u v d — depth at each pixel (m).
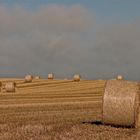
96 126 23.05
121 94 22.70
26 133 20.62
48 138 19.09
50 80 74.00
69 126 23.23
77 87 61.19
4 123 24.44
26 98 44.16
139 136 20.14
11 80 74.00
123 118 22.58
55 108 34.12
